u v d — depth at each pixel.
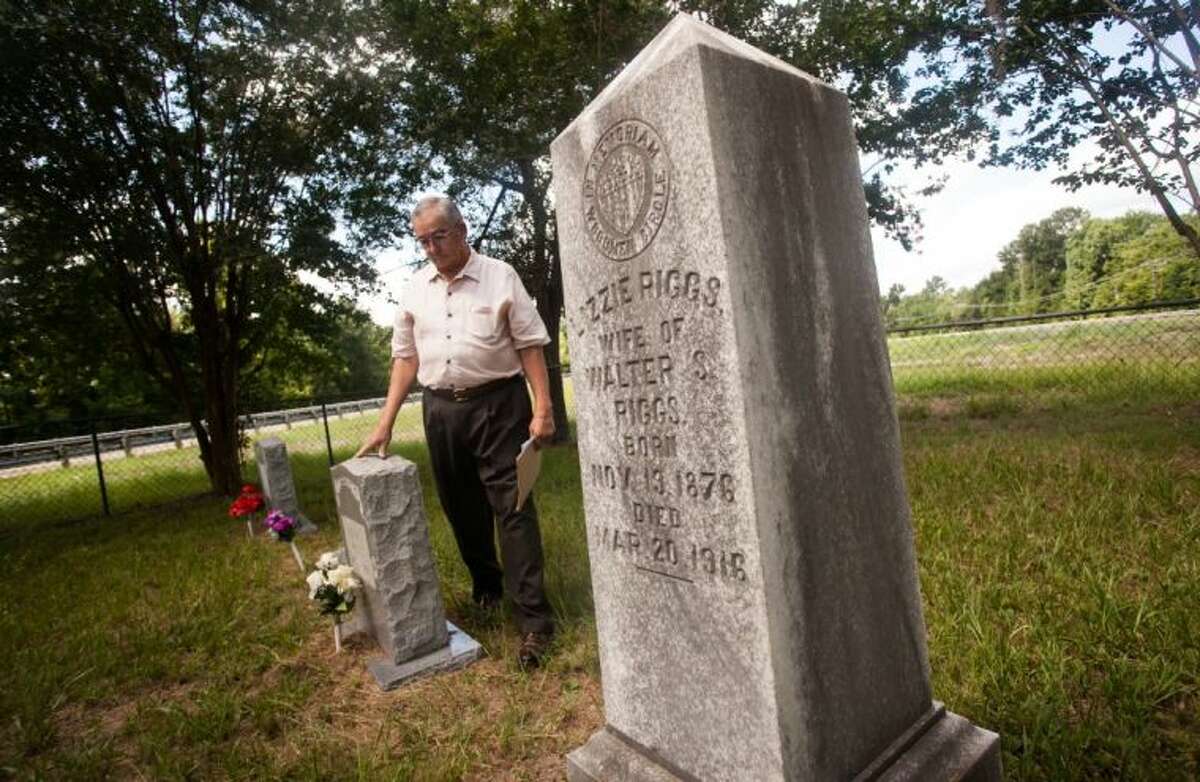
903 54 7.35
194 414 9.06
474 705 2.55
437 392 2.95
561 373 10.12
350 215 8.77
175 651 3.30
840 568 1.52
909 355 11.77
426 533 2.99
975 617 2.41
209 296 8.52
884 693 1.61
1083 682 2.07
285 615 3.75
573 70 7.58
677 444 1.54
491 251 10.07
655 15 7.62
